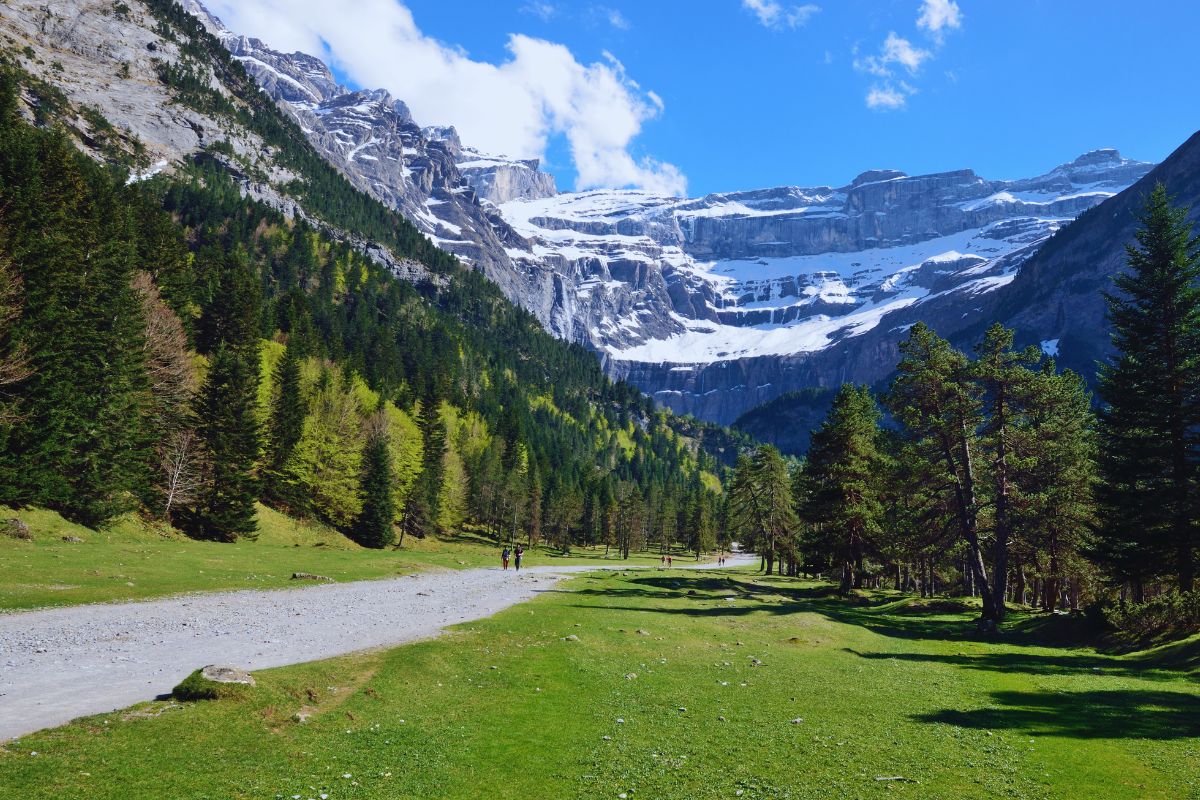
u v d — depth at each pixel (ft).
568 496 444.55
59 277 150.00
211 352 271.08
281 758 37.81
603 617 106.52
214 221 587.68
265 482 241.76
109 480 154.51
